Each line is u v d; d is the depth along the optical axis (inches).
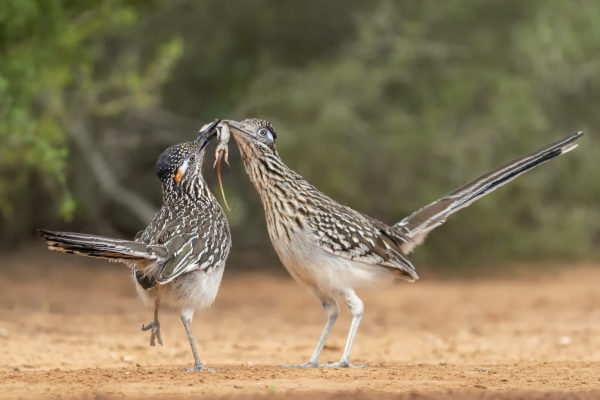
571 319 560.7
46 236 243.8
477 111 813.9
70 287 702.5
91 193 813.9
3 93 461.7
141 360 353.4
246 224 839.7
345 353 304.5
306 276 306.0
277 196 304.0
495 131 784.9
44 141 479.2
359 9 854.5
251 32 853.8
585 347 416.5
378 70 789.9
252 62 849.5
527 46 792.9
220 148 308.8
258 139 306.2
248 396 223.5
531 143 793.6
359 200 767.7
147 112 818.2
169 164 307.7
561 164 826.8
